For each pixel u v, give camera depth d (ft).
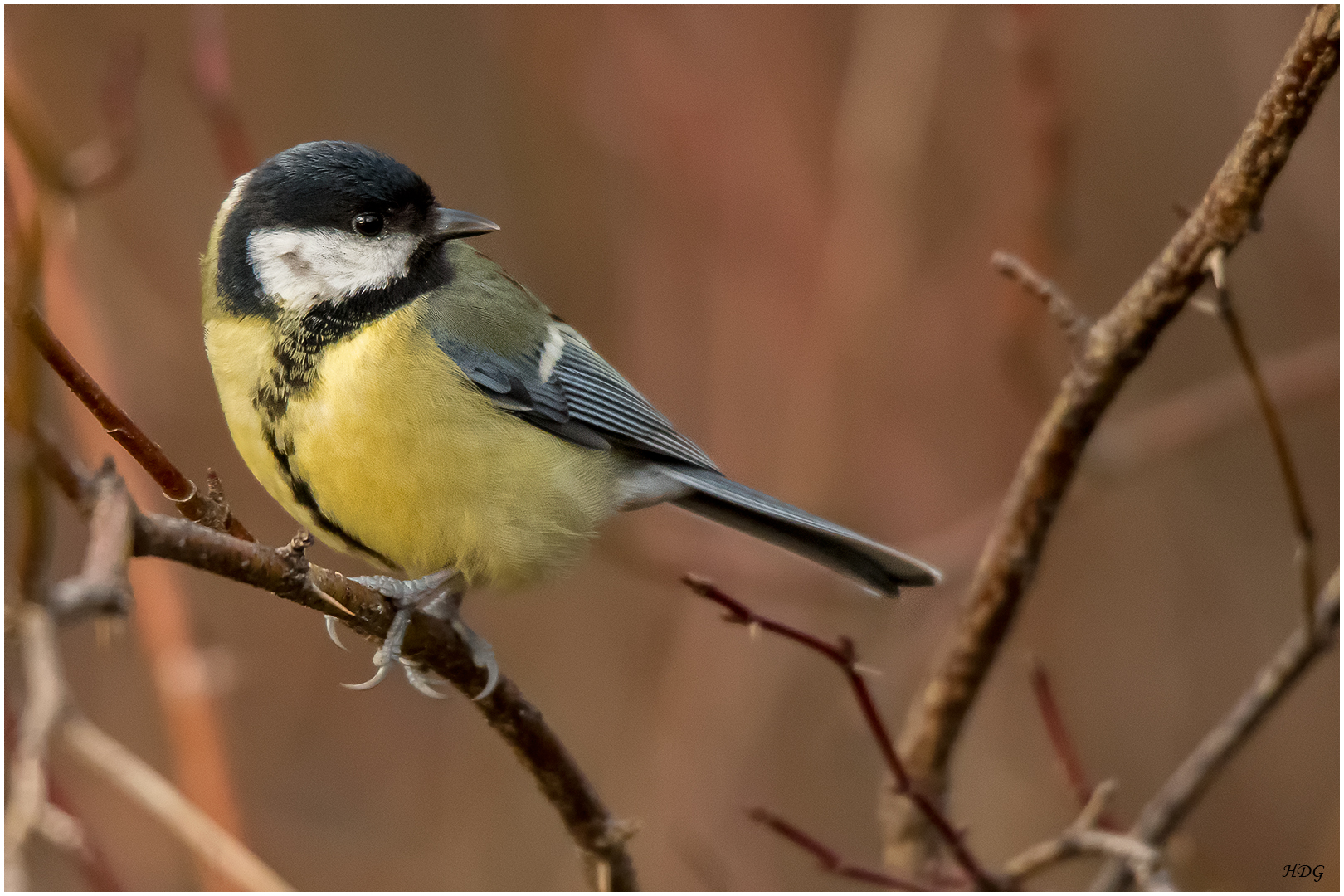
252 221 21.44
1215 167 36.37
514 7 36.83
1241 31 35.19
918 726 22.39
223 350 21.31
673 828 29.86
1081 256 36.88
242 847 21.94
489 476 21.57
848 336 34.04
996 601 20.80
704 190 35.76
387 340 21.22
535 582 22.81
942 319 35.68
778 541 24.94
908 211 33.86
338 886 34.17
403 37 38.01
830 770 33.78
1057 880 33.01
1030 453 19.85
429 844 35.06
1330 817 32.68
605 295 36.76
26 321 10.82
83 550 33.12
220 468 35.27
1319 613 19.52
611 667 36.42
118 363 24.59
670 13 36.45
